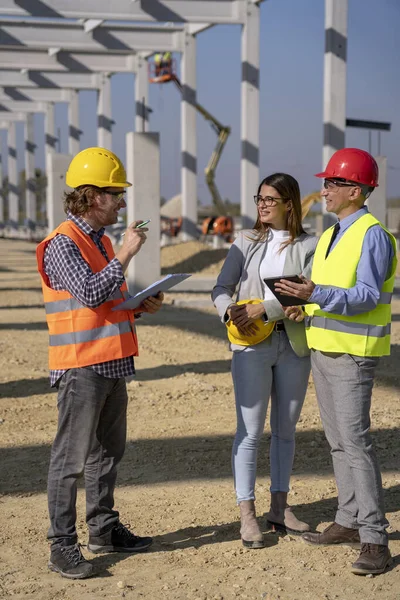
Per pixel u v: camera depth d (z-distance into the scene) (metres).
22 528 4.53
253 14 19.89
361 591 3.69
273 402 4.36
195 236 25.25
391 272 3.90
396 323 12.45
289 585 3.75
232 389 8.00
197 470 5.57
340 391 3.87
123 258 3.58
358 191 3.91
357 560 3.87
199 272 19.78
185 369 9.01
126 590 3.70
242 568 3.95
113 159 3.84
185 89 24.50
